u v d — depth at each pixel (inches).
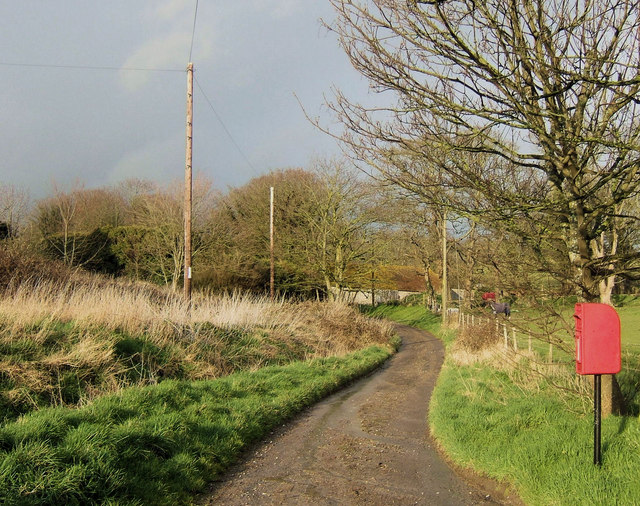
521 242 263.3
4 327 327.0
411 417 357.1
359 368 584.4
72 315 390.9
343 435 303.9
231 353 472.4
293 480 223.8
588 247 241.9
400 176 246.1
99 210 1615.4
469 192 249.8
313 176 1459.2
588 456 197.8
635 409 271.0
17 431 190.1
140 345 386.6
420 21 215.3
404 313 1808.6
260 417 313.6
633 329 704.4
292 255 1369.3
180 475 208.7
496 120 216.8
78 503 165.3
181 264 1191.6
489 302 292.2
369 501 198.8
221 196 1518.2
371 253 1352.1
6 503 150.7
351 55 228.1
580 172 224.1
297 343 620.1
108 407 241.8
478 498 201.3
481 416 287.1
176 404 288.0
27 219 1164.5
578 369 193.2
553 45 217.6
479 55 210.7
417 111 235.3
